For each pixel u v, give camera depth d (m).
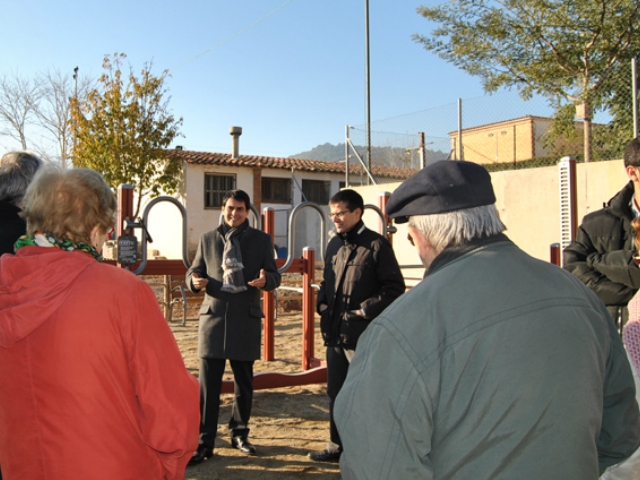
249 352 3.40
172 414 1.45
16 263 1.44
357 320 3.15
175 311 9.73
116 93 16.45
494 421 1.08
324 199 21.17
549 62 11.14
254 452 3.54
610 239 2.48
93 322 1.40
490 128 11.38
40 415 1.38
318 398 4.87
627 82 7.90
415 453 1.10
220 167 18.92
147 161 16.94
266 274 3.38
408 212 1.31
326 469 3.34
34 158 2.21
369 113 11.85
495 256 1.22
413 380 1.11
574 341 1.13
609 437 1.31
